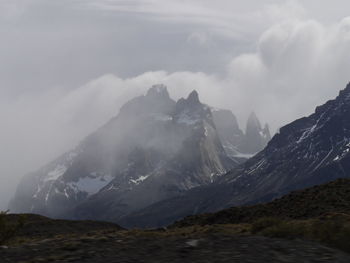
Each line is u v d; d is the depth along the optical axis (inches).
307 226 1129.4
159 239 1037.2
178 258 857.5
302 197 3038.9
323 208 2625.5
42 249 1009.5
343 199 2748.5
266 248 932.0
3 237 1549.0
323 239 1043.3
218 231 1867.6
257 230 1403.8
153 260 850.1
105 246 992.2
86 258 889.5
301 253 896.9
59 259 895.7
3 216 1556.3
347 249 987.9
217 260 836.0
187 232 1993.1
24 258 938.1
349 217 1488.7
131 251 932.0
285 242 991.0
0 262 902.4
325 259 859.4
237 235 1073.5
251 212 3068.4
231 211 3171.8
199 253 890.1
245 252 896.3
